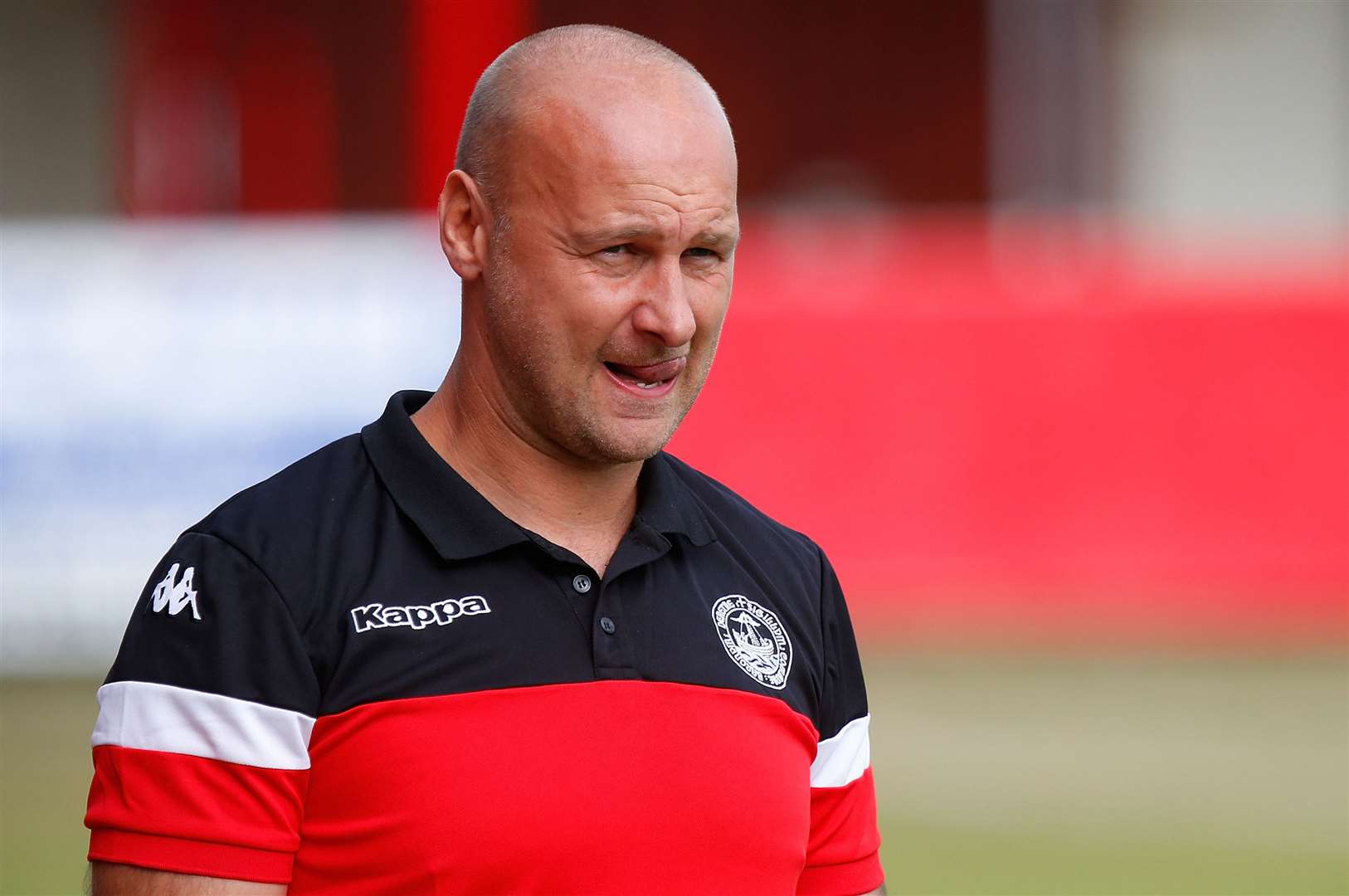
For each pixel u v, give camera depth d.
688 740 6.55
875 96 53.19
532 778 6.25
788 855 6.73
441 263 26.92
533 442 6.81
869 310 28.75
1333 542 28.64
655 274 6.43
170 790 6.14
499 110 6.60
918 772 21.47
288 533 6.45
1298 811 20.08
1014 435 28.67
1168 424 28.75
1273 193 50.34
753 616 7.12
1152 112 50.28
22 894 16.05
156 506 25.67
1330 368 28.80
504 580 6.55
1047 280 29.89
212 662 6.20
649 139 6.34
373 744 6.21
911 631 27.88
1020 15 50.53
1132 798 20.55
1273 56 50.09
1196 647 27.27
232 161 47.91
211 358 26.03
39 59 46.56
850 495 28.61
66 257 25.83
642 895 6.33
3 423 25.39
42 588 25.39
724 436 28.64
